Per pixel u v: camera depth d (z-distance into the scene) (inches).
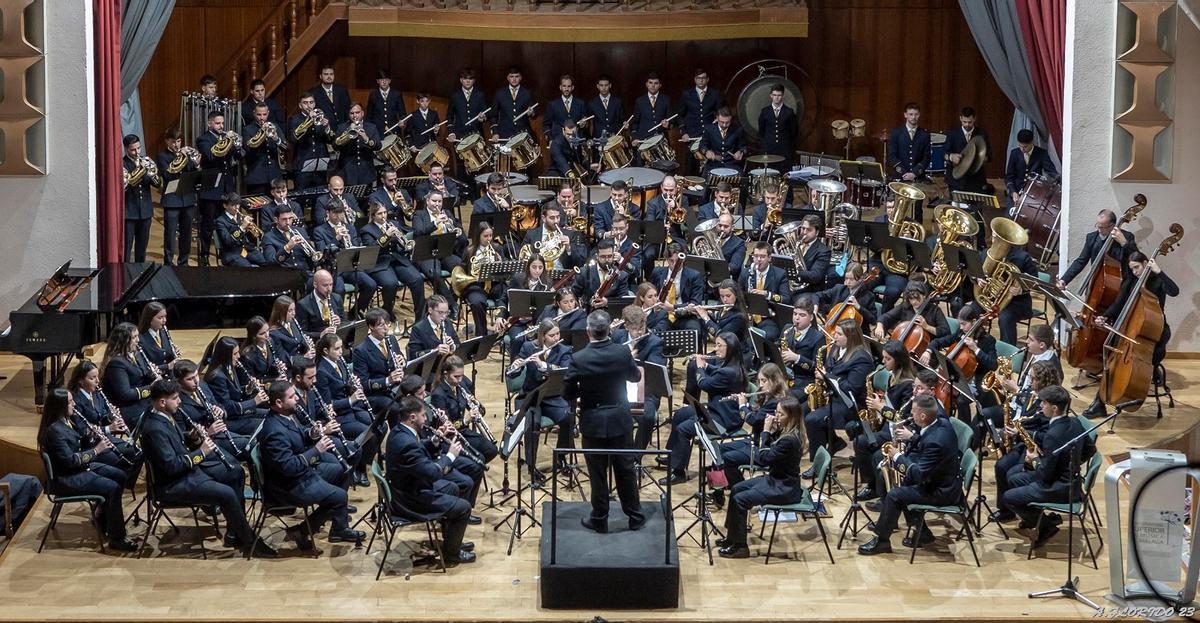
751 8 806.5
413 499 412.2
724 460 441.7
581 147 764.0
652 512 435.2
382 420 445.1
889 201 704.4
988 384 466.3
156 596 403.2
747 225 650.8
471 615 394.0
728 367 470.3
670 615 394.9
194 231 743.1
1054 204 642.2
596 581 396.2
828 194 657.0
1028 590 411.8
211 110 729.0
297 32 807.1
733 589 410.6
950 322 526.9
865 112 861.2
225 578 414.9
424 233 632.4
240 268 573.0
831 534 447.8
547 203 633.0
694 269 568.4
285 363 502.0
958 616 394.9
